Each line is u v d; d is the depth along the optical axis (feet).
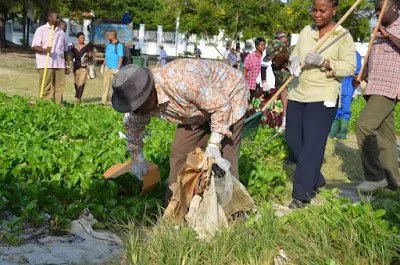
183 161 18.63
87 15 148.87
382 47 25.21
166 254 14.47
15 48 136.15
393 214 18.56
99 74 95.35
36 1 119.24
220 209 16.94
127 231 17.51
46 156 24.22
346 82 42.96
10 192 20.03
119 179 21.77
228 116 16.42
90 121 38.11
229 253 14.83
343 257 15.08
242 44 149.48
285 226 16.08
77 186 21.09
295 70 21.86
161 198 20.98
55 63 46.29
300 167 21.89
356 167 31.91
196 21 126.41
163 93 16.24
